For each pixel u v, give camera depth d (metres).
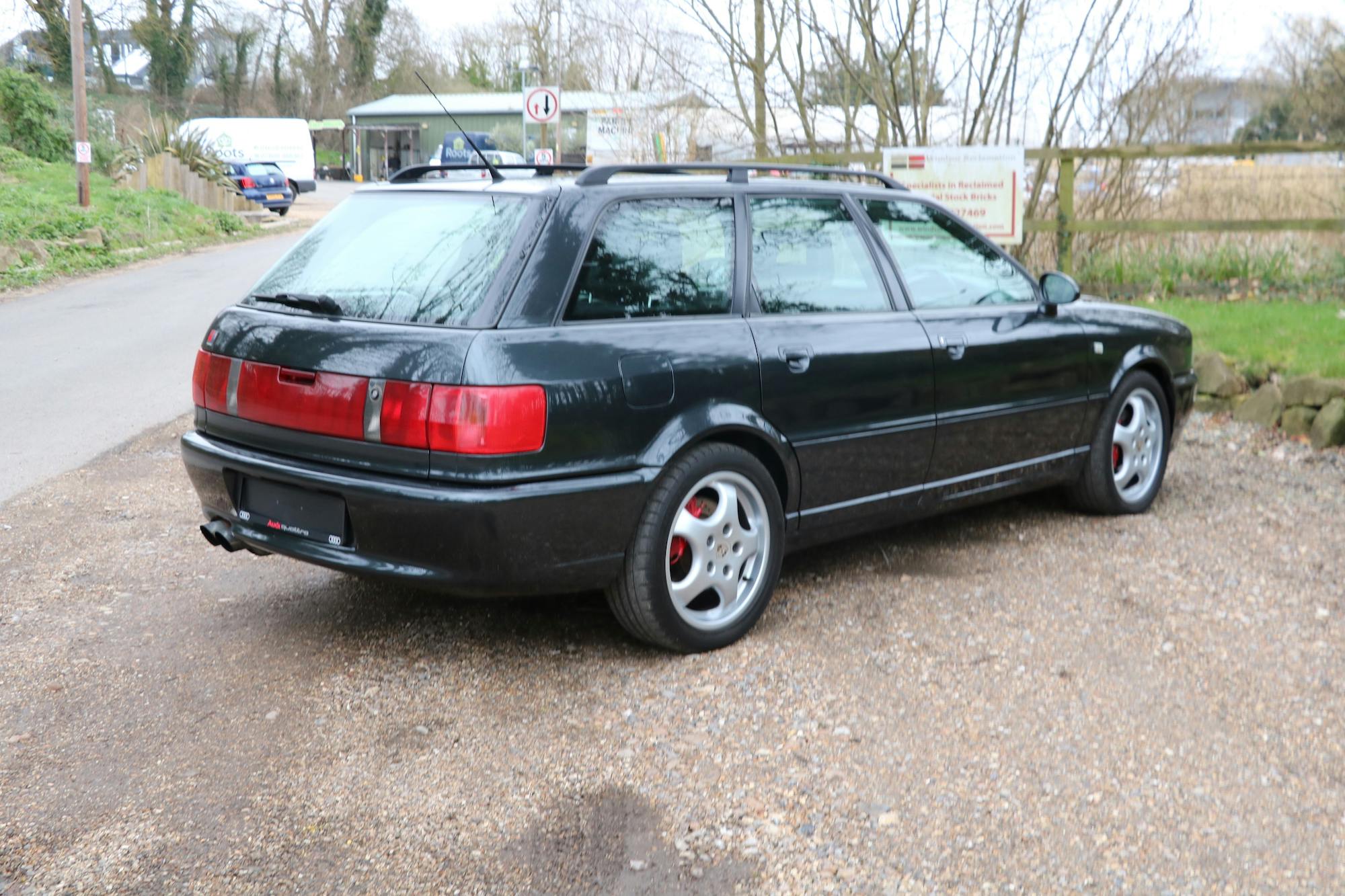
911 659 4.08
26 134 31.95
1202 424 7.75
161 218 25.97
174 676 3.95
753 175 7.00
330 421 3.73
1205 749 3.43
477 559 3.57
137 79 55.31
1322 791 3.20
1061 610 4.54
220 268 19.69
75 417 8.21
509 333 3.60
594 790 3.22
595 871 2.85
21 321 13.26
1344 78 12.38
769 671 3.98
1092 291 10.94
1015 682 3.88
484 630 4.36
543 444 3.58
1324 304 10.13
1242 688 3.84
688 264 4.11
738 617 4.20
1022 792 3.19
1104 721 3.60
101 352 11.10
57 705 3.73
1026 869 2.85
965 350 4.86
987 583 4.85
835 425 4.40
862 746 3.45
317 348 3.80
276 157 40.59
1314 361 7.82
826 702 3.74
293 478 3.82
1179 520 5.75
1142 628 4.35
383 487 3.60
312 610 4.58
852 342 4.46
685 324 4.02
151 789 3.22
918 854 2.90
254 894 2.76
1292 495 6.16
